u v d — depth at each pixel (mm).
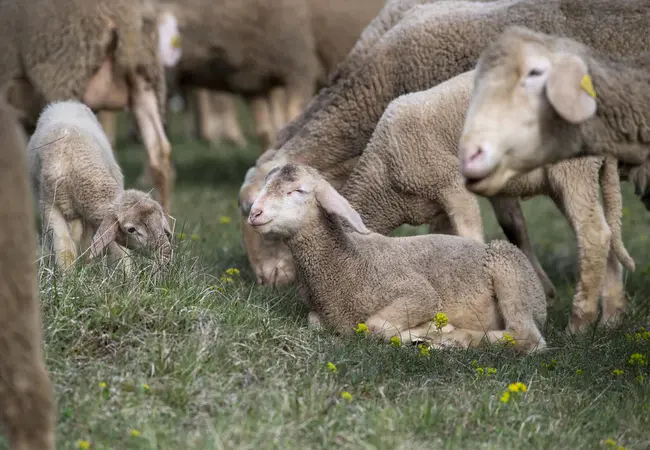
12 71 20781
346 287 14219
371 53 17547
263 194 13953
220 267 18078
